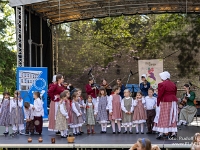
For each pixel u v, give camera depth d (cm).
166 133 930
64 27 1669
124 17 1653
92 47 1662
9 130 1155
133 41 1645
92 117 1066
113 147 845
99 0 1393
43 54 1530
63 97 991
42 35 1513
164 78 944
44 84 1263
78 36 1666
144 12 1580
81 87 1658
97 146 848
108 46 1653
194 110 1223
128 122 1050
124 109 1048
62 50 1667
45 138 980
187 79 1612
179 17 1627
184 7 1522
